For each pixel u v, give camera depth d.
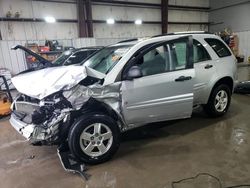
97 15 10.90
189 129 3.60
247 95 5.66
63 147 3.00
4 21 8.78
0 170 2.74
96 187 2.29
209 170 2.45
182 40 3.16
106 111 2.81
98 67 3.25
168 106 3.00
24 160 2.96
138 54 2.88
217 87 3.82
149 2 12.23
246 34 12.52
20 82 2.97
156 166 2.60
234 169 2.44
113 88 2.67
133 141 3.28
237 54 12.89
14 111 3.05
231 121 3.85
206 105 3.89
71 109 2.50
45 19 9.53
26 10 9.12
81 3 10.12
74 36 10.45
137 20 12.00
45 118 2.58
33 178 2.52
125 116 2.79
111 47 3.66
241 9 12.66
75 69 2.66
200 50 3.57
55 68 3.03
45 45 9.22
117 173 2.51
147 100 2.86
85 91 2.54
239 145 2.97
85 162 2.66
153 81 2.86
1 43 8.75
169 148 3.01
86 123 2.58
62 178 2.49
